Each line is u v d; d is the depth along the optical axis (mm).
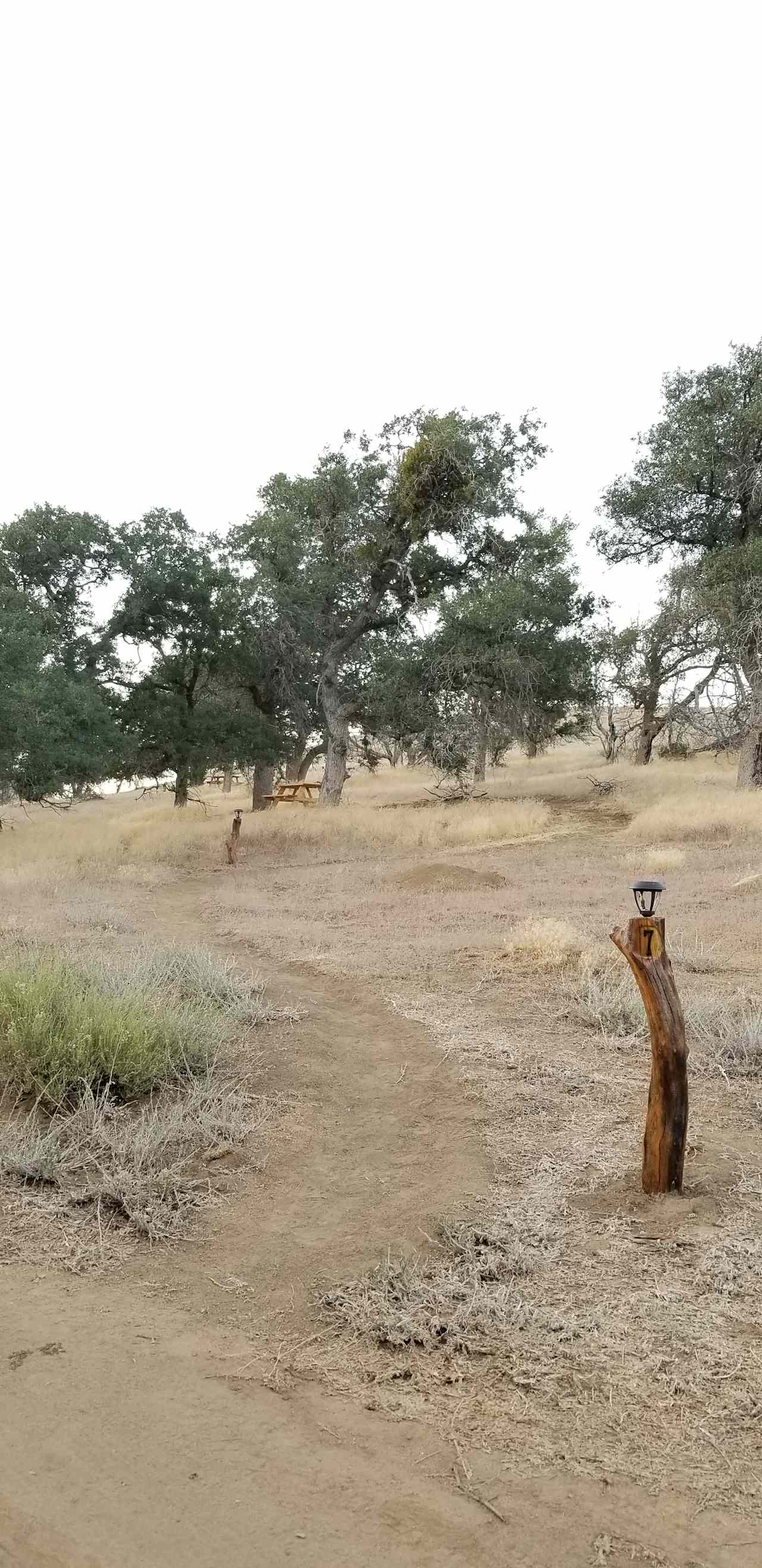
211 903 14391
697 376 29969
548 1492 2471
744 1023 6496
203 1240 4039
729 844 19625
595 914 12039
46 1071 5523
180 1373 3041
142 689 35156
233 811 35562
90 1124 5109
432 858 20906
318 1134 5195
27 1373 3023
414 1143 5051
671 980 4281
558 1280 3584
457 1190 4375
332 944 10273
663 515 31547
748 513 29875
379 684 30953
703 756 43875
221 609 34219
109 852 21141
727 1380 2945
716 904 12461
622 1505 2422
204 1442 2680
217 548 35469
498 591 29781
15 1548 2283
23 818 38625
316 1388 2969
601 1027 6824
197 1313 3449
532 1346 3172
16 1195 4418
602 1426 2744
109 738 29266
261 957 9648
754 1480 2506
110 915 11820
